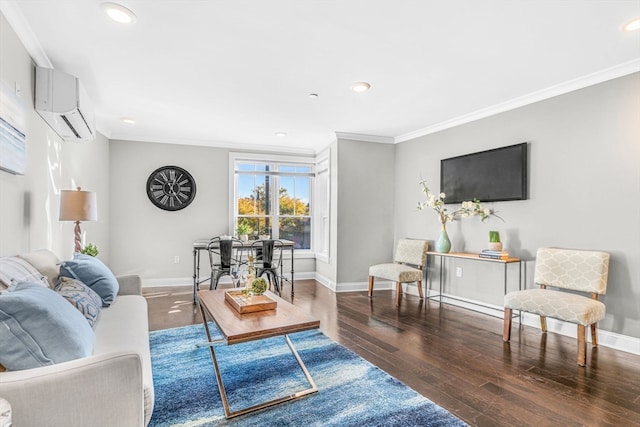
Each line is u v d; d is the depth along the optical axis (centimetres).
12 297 119
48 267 214
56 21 210
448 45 241
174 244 525
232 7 197
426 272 462
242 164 568
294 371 235
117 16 205
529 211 340
